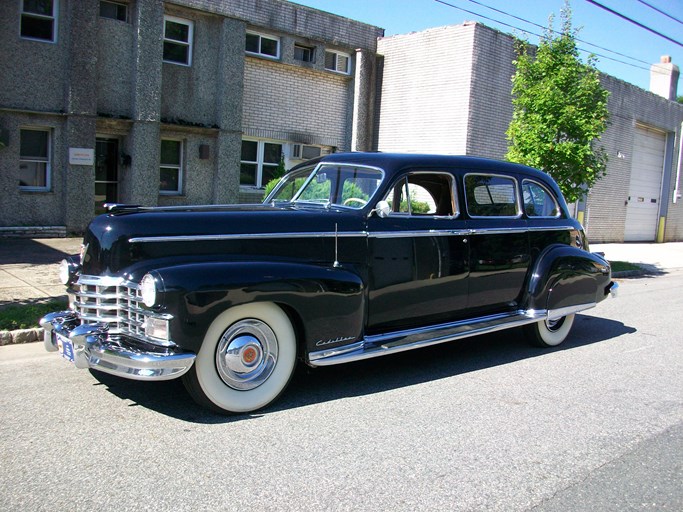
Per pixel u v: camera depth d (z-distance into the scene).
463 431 4.28
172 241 4.29
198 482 3.36
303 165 5.91
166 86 13.82
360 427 4.27
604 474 3.71
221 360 4.21
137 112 13.27
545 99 12.09
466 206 5.73
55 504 3.07
